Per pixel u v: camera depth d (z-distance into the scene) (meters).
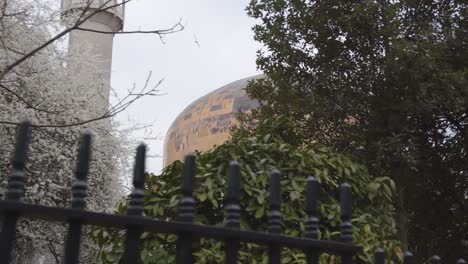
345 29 5.41
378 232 4.37
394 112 5.16
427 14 5.87
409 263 2.11
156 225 1.62
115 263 4.19
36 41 10.11
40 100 10.26
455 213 6.51
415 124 5.74
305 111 5.30
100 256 4.34
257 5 5.91
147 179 4.42
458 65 5.65
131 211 1.64
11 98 9.94
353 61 5.46
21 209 1.47
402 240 5.10
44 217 1.53
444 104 5.10
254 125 6.08
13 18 9.52
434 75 4.91
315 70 5.79
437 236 6.62
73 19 10.84
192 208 1.70
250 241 1.74
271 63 5.89
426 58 4.84
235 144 4.34
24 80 10.01
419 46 4.95
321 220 4.21
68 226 1.58
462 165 6.21
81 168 1.62
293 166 4.27
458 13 5.88
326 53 5.71
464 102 4.97
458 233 6.49
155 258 3.93
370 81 5.14
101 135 11.24
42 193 9.91
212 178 4.12
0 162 9.49
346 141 5.39
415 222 6.66
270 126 5.30
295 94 5.53
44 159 10.18
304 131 5.54
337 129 5.56
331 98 5.38
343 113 5.36
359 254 4.02
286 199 4.20
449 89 4.91
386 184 4.66
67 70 11.58
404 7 5.76
